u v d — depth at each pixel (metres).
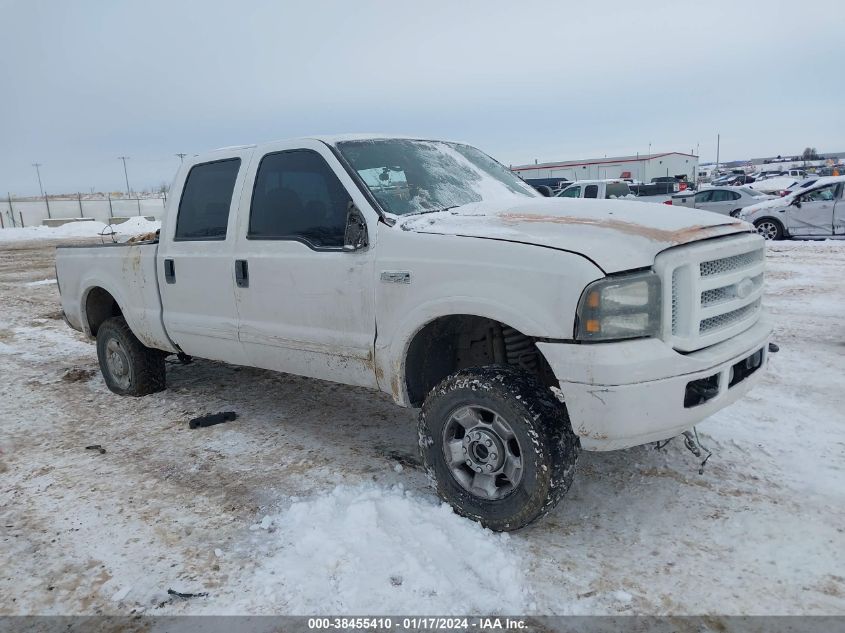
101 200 46.41
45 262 19.14
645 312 2.84
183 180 4.88
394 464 4.12
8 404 5.71
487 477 3.26
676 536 3.18
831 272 10.95
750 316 3.45
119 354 5.78
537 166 56.12
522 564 2.99
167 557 3.15
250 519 3.48
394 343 3.51
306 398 5.55
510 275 3.01
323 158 3.94
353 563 2.97
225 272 4.45
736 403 4.85
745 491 3.56
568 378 2.86
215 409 5.35
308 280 3.92
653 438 2.94
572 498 3.59
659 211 3.33
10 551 3.27
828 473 3.71
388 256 3.51
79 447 4.64
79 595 2.90
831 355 6.07
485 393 3.12
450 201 4.01
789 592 2.73
